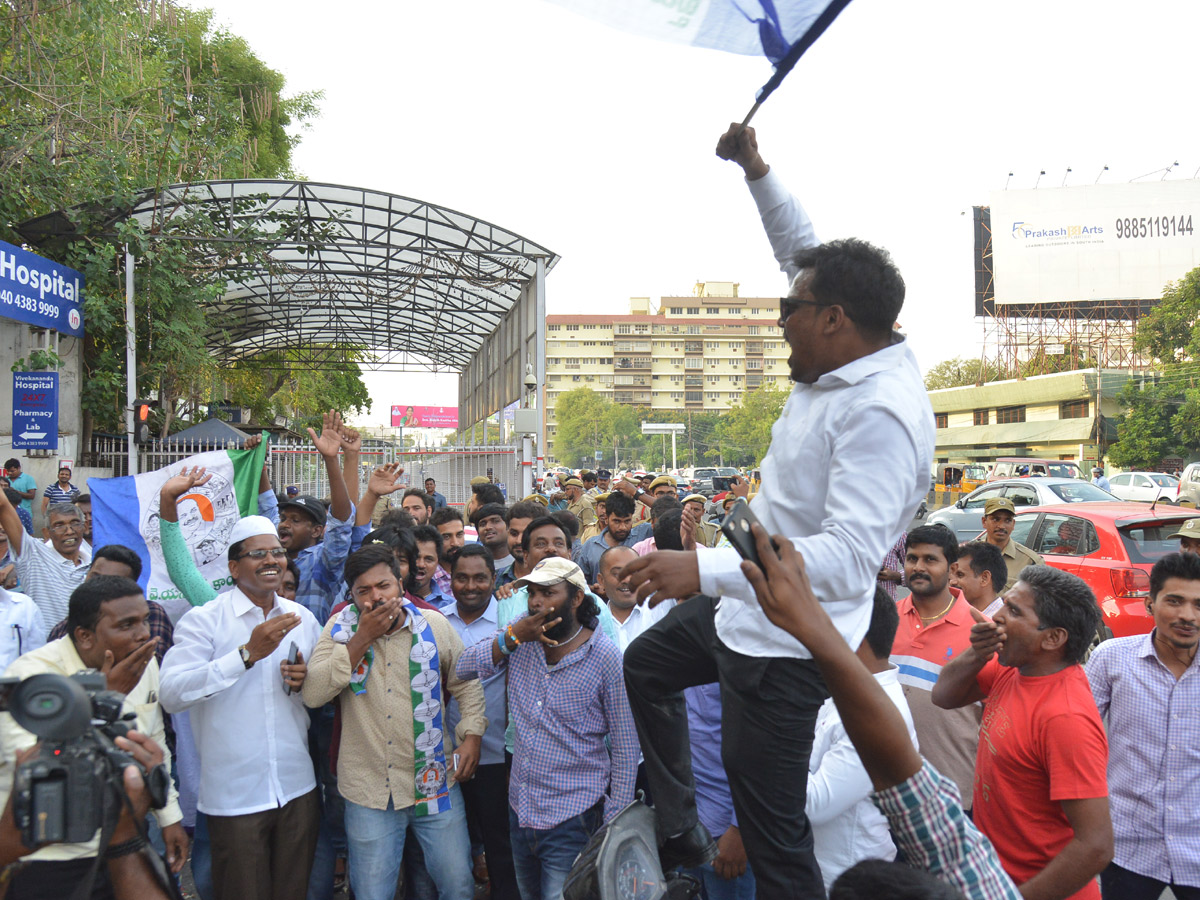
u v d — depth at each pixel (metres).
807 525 2.03
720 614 2.12
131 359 14.42
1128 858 3.24
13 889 2.56
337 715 3.93
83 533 6.26
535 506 5.67
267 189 16.62
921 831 1.69
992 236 54.78
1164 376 40.41
